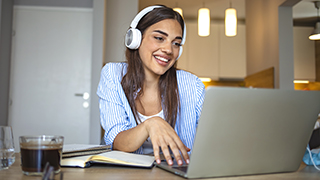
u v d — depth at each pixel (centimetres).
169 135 82
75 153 80
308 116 71
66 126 348
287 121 69
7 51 341
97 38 326
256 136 67
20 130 345
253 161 69
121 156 82
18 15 352
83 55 355
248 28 519
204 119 61
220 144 64
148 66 119
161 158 91
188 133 134
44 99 349
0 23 308
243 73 617
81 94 351
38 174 63
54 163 64
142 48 119
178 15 121
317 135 90
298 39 594
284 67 379
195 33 621
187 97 136
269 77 405
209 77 616
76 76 353
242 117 64
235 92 61
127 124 112
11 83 348
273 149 70
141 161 78
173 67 133
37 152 63
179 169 70
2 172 68
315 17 560
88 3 356
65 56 354
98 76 325
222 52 619
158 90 131
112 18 353
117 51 352
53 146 64
